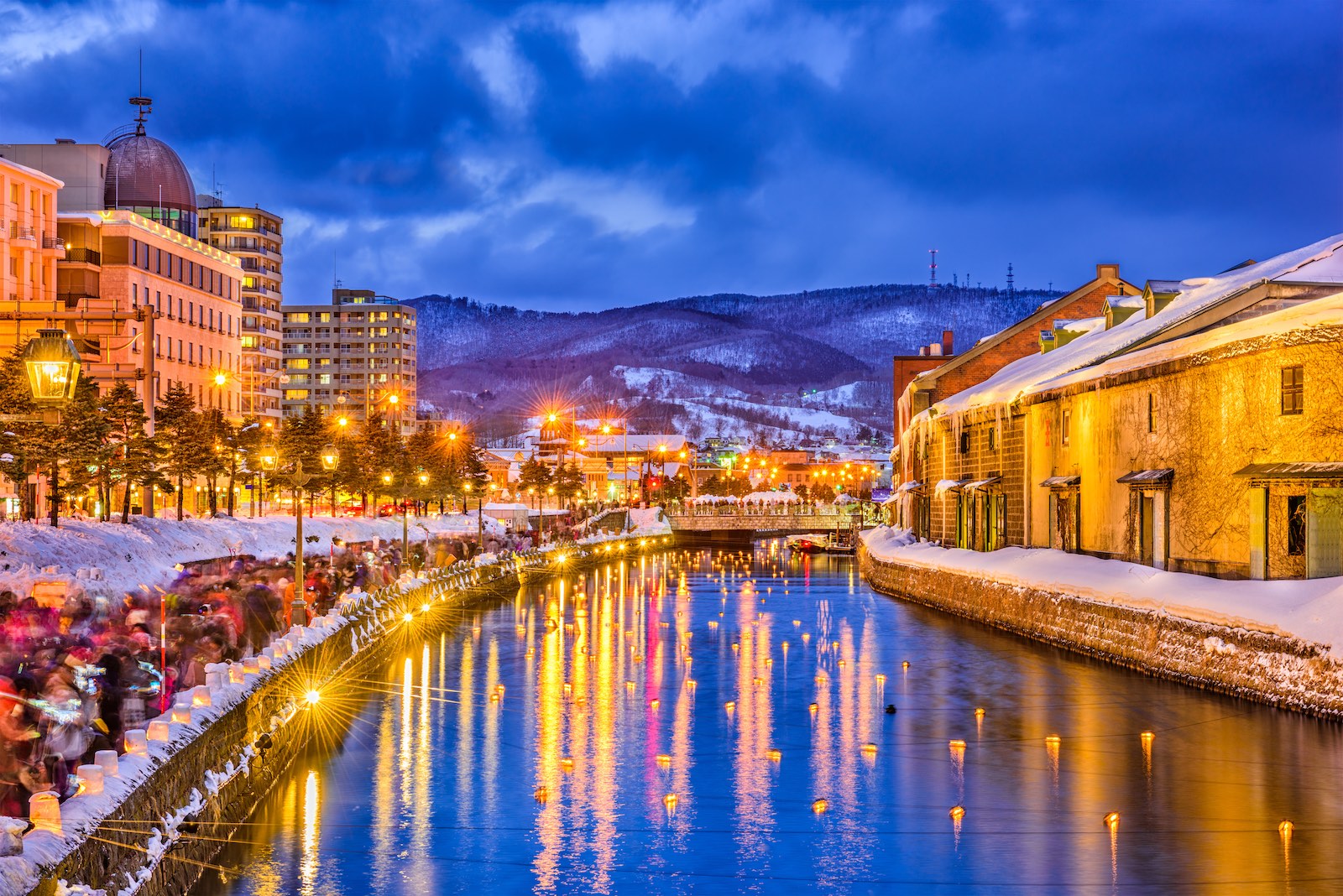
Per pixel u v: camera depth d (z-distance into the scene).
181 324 109.00
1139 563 41.03
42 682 17.39
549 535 103.50
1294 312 33.25
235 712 20.61
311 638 28.73
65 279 95.50
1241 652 30.89
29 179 89.44
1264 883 18.41
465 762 26.09
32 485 58.44
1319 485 31.06
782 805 22.83
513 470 193.88
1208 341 36.09
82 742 17.30
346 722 30.38
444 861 19.48
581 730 29.56
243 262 154.00
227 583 35.28
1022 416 53.50
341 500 112.69
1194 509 37.12
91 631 27.17
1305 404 31.95
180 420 68.81
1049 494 50.12
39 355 14.26
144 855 15.17
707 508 153.50
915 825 21.53
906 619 54.62
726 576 90.88
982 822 21.66
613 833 21.02
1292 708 28.67
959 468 64.19
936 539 69.75
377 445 95.81
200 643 23.22
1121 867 19.17
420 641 47.03
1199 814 21.97
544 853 19.92
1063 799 23.12
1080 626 40.38
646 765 25.92
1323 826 21.17
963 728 29.55
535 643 47.03
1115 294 72.62
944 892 18.17
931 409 70.31
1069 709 31.34
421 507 113.94
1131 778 24.47
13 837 11.50
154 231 103.44
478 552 75.56
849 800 23.22
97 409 54.22
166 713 18.17
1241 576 34.47
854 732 29.27
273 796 23.11
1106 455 44.00
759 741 28.36
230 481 80.50
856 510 150.12
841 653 43.12
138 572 49.00
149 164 117.75
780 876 18.89
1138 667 35.84
